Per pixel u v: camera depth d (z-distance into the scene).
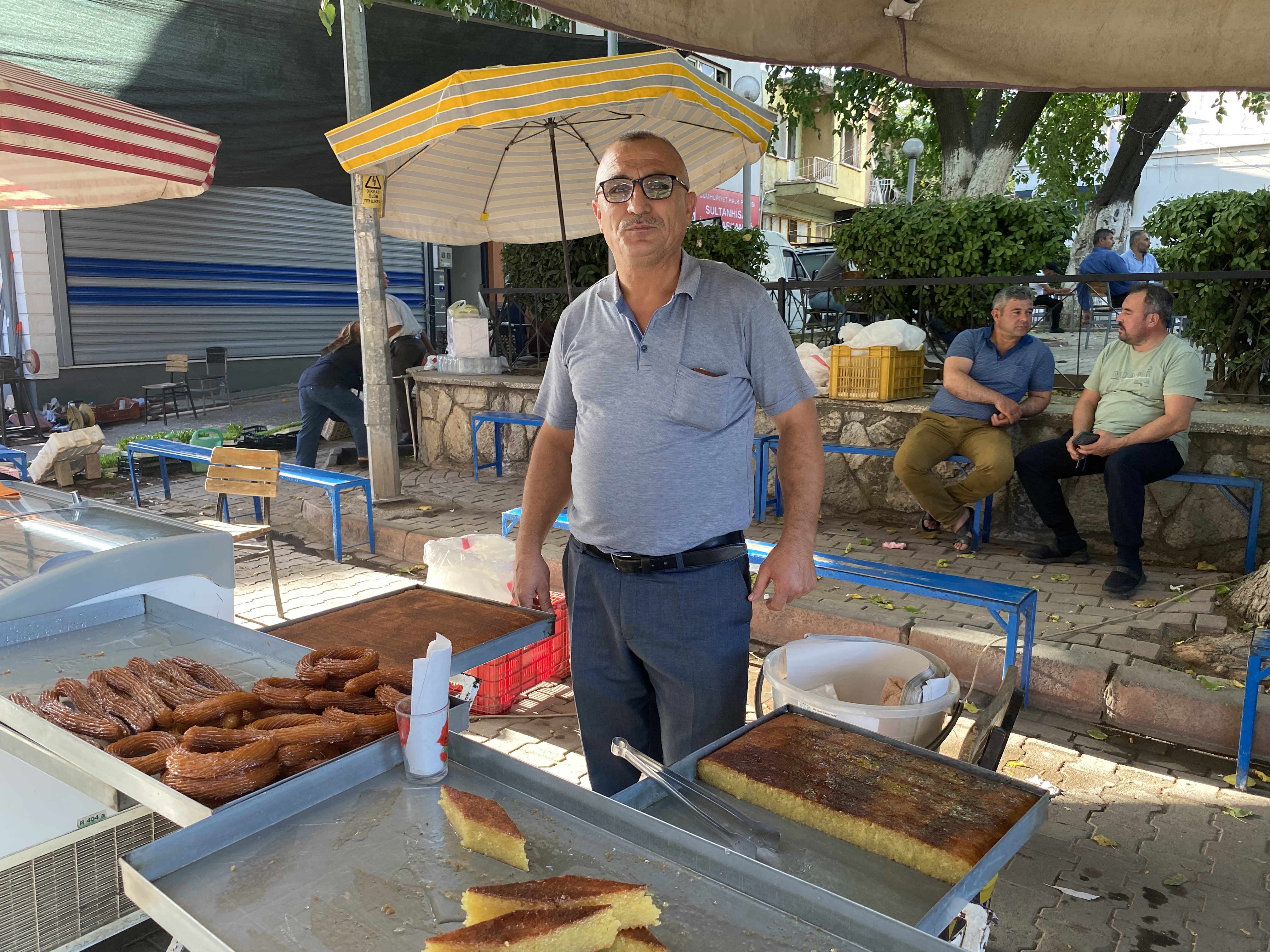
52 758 1.97
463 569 4.14
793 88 13.37
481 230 6.73
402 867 1.31
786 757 1.66
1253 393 6.40
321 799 1.50
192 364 14.46
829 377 6.79
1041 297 10.40
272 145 9.30
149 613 2.58
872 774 1.59
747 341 2.25
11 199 4.79
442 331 16.88
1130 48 2.69
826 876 1.36
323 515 7.02
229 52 7.78
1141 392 4.94
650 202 2.14
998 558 5.63
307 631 2.41
